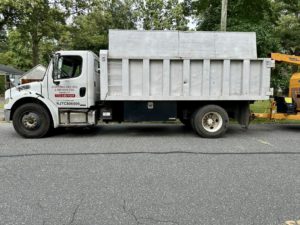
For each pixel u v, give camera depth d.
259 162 6.37
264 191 4.72
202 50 8.89
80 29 26.16
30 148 7.64
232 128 10.96
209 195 4.55
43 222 3.74
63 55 8.77
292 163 6.30
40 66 9.39
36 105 8.91
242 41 8.98
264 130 10.55
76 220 3.79
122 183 5.05
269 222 3.74
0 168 5.92
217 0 17.28
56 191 4.71
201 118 9.06
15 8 18.61
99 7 24.56
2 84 33.62
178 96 8.91
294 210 4.06
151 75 8.83
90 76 8.89
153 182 5.10
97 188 4.83
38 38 23.78
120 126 11.37
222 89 8.99
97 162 6.33
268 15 17.45
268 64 9.00
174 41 8.85
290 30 30.78
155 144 8.13
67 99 8.86
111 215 3.92
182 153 7.12
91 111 8.99
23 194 4.60
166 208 4.12
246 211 4.03
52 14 21.69
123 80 8.74
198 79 8.92
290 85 10.34
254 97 9.08
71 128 10.83
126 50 8.73
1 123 11.90
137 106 9.13
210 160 6.51
